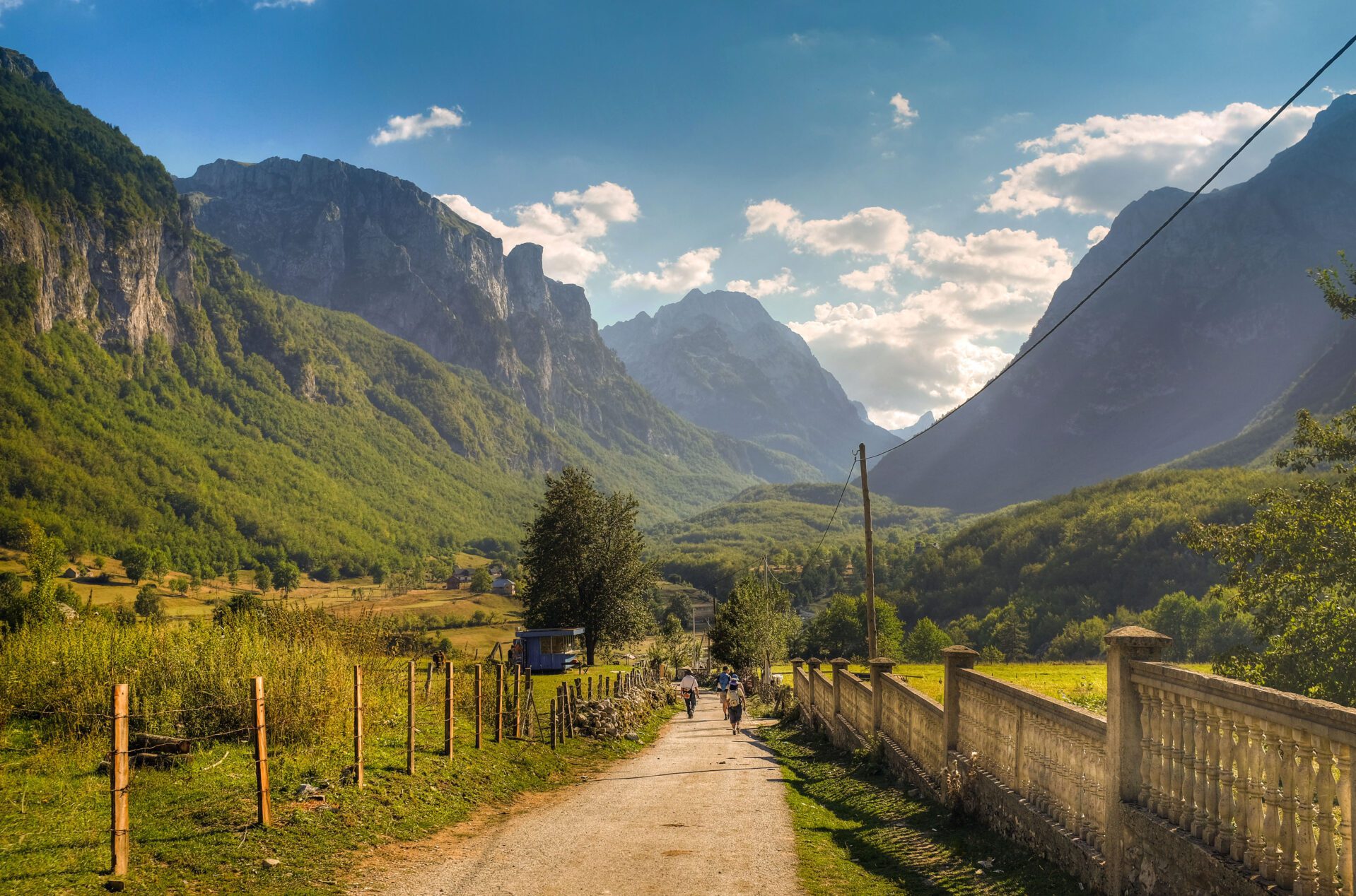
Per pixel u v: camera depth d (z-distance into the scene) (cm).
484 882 690
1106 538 14438
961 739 989
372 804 901
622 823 962
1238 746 477
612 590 5606
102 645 1245
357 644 1619
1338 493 1792
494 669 1936
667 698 4069
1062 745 706
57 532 15450
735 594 6391
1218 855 481
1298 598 1775
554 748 1594
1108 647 615
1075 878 650
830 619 11000
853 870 755
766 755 1827
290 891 646
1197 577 12575
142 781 900
